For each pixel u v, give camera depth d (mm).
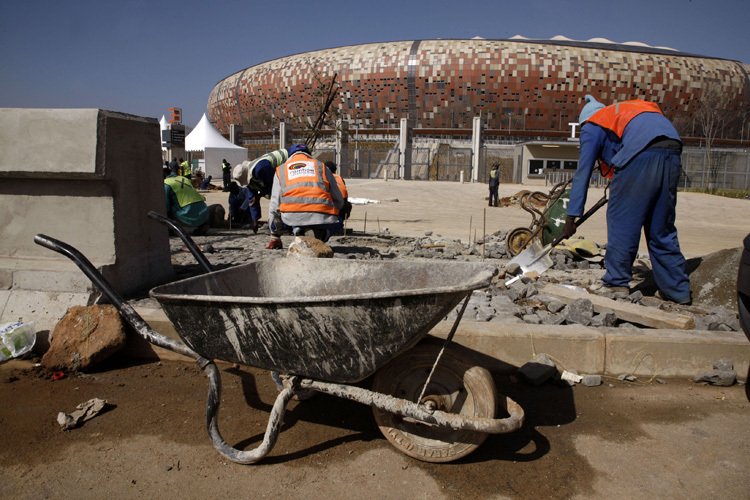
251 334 2562
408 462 2631
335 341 2463
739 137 95500
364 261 3291
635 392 3461
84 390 3438
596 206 5539
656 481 2473
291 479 2479
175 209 9539
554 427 2986
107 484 2424
